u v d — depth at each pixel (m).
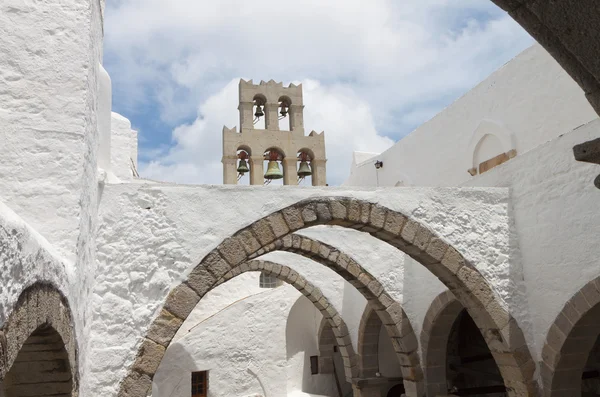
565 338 6.61
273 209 6.53
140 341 5.58
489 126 10.07
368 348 11.48
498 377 10.03
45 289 2.95
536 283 7.18
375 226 7.00
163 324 5.70
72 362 3.94
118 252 5.71
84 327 4.80
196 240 6.08
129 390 5.42
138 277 5.73
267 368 12.91
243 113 14.80
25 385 3.85
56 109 4.04
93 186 5.04
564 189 6.66
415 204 7.24
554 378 6.80
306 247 9.51
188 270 5.96
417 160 12.87
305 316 14.71
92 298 5.43
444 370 9.24
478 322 7.54
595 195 6.19
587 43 1.71
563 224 6.68
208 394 12.13
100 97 6.19
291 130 15.41
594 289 6.17
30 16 4.10
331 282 12.09
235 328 12.73
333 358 14.60
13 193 3.83
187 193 6.16
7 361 2.20
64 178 3.97
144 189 5.96
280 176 14.78
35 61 4.05
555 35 1.76
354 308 11.90
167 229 5.98
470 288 7.20
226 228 6.25
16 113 3.93
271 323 13.21
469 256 7.30
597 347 9.25
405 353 9.48
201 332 12.31
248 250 6.29
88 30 4.28
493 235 7.46
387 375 13.25
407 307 9.68
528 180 7.35
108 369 5.39
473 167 10.61
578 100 8.08
